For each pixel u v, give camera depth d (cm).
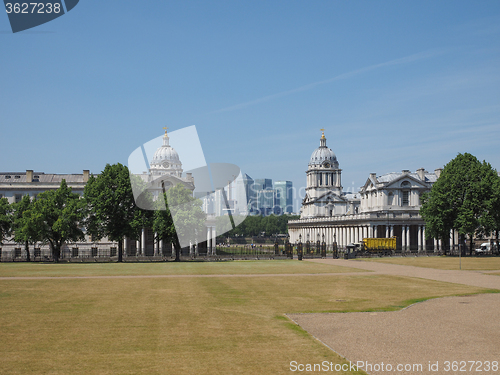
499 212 11275
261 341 2636
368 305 3853
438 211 11781
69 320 3186
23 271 7175
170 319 3228
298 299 4172
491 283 5512
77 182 13925
